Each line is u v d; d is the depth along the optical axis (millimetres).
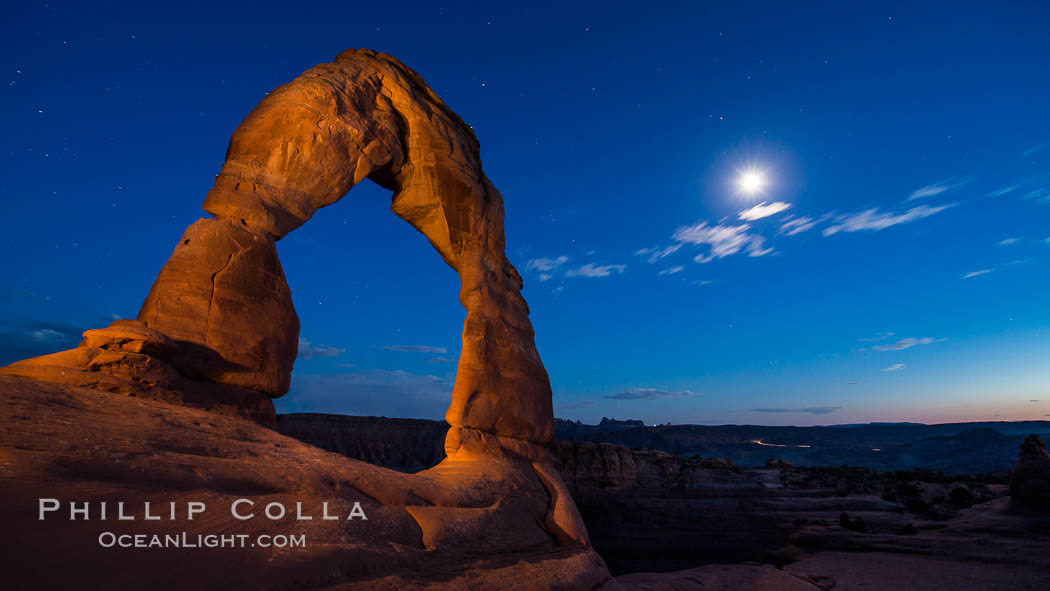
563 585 7312
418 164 12711
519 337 13320
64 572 3178
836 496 35125
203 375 8055
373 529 5863
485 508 8711
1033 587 17750
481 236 13688
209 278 8477
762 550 26875
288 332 9219
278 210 9812
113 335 7098
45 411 5117
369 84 12281
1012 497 27688
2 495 3543
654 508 29266
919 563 21422
